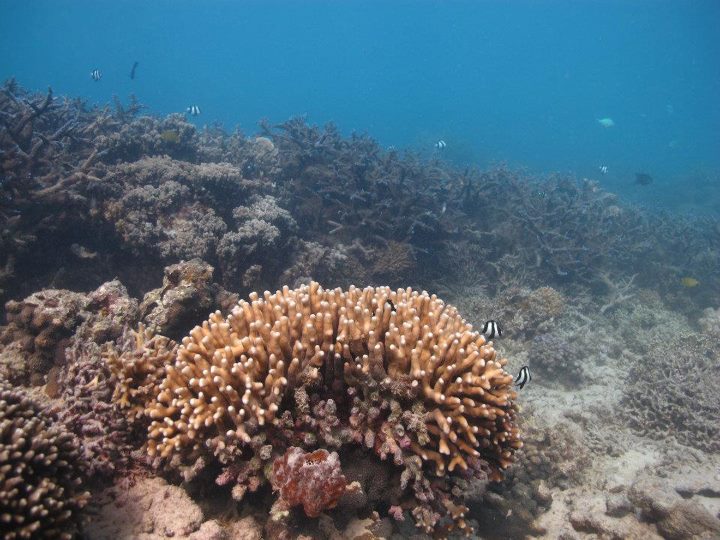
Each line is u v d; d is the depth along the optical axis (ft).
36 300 16.93
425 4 470.39
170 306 17.81
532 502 17.12
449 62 615.98
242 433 9.74
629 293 43.27
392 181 37.58
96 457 11.10
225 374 10.39
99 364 13.62
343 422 11.41
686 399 24.57
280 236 29.17
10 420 8.55
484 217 45.24
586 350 33.60
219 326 11.65
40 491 7.97
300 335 11.68
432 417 10.70
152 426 11.00
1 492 7.45
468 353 11.61
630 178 140.97
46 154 26.84
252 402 10.00
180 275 19.69
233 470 10.44
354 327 11.53
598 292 42.88
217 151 40.91
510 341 31.73
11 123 26.81
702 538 14.82
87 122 38.91
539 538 16.01
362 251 34.55
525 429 20.07
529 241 43.19
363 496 10.75
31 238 22.97
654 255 50.39
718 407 24.02
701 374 26.78
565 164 175.83
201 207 28.22
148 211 26.43
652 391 25.75
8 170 23.18
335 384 11.44
